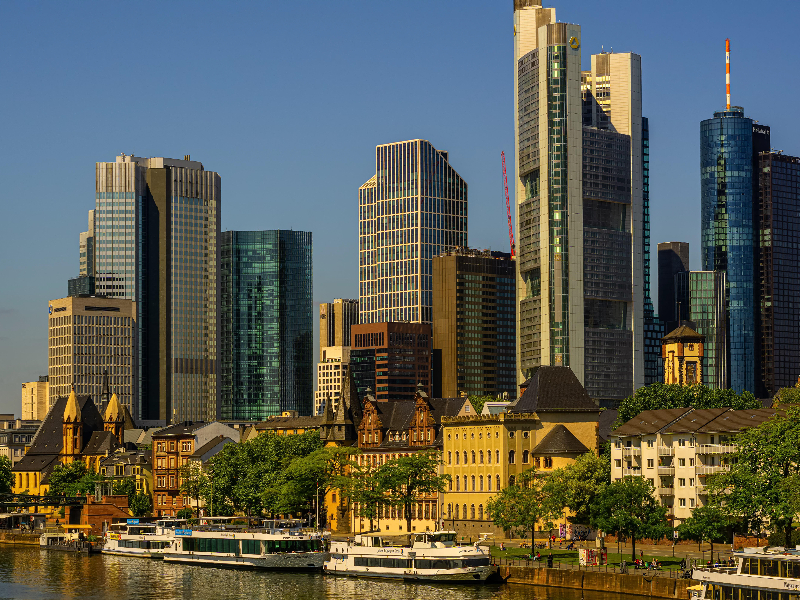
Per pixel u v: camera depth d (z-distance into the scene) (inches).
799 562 6437.0
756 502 7519.7
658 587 7396.7
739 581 6619.1
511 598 7824.8
